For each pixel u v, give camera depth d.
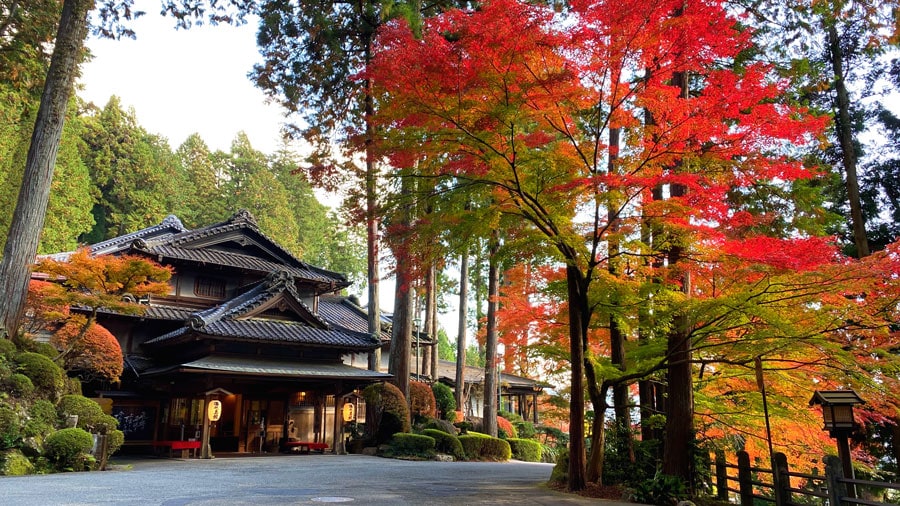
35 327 18.91
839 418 8.71
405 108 8.90
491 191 10.09
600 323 12.88
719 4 8.12
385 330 29.72
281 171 57.78
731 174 9.55
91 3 17.39
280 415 22.03
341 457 18.91
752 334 9.26
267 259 26.84
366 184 11.27
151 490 9.12
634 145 9.62
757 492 14.11
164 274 16.34
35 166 16.48
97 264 15.29
